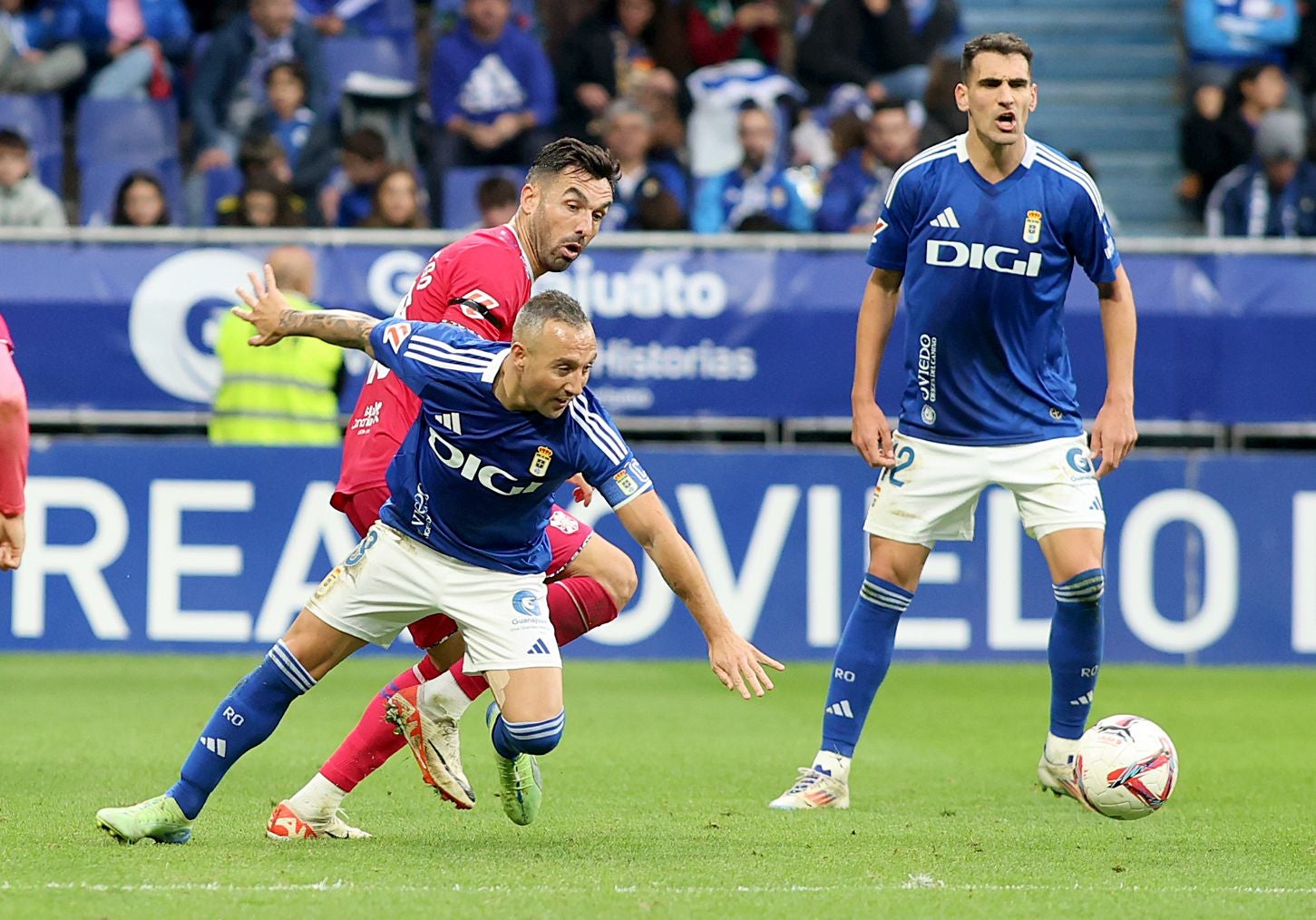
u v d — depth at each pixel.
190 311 36.72
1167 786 19.75
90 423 36.75
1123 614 38.19
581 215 18.48
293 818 18.45
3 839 18.02
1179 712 32.03
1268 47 54.62
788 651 37.66
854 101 51.06
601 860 17.36
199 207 49.03
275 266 35.88
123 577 36.88
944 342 21.52
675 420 37.09
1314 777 24.75
